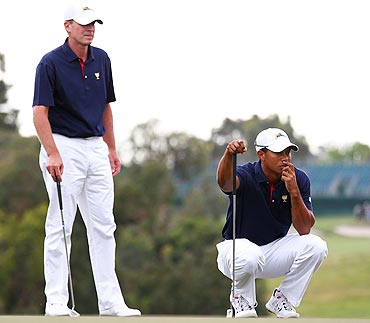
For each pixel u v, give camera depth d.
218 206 154.25
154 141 159.38
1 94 132.12
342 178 184.12
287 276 26.03
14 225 124.00
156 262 132.50
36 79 26.20
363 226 177.88
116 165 28.11
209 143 165.88
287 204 25.91
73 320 20.73
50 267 26.36
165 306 129.38
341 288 158.62
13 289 122.88
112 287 26.94
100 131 26.86
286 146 25.06
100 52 27.20
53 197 26.36
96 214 26.88
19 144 130.50
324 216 183.12
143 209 139.00
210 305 129.00
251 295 25.70
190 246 134.25
